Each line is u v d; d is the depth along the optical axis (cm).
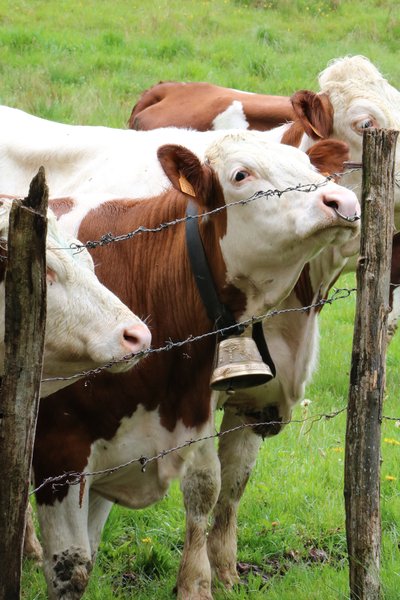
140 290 700
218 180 655
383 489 923
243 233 648
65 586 666
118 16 2772
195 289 681
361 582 617
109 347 574
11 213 481
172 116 1329
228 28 2777
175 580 784
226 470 820
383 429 1067
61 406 663
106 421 673
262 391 801
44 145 931
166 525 870
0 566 502
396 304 1283
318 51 2662
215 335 683
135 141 902
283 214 629
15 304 489
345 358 1297
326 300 712
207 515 737
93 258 704
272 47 2653
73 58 2398
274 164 639
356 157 865
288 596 725
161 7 2861
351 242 780
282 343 799
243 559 836
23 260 484
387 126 855
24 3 2795
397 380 1245
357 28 2856
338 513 880
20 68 2275
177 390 690
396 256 1176
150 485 707
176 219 701
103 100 2139
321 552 827
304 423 1076
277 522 871
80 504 668
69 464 665
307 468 973
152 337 689
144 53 2509
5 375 496
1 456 499
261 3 2995
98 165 886
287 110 1259
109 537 848
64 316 576
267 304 666
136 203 729
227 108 1284
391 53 2733
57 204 740
